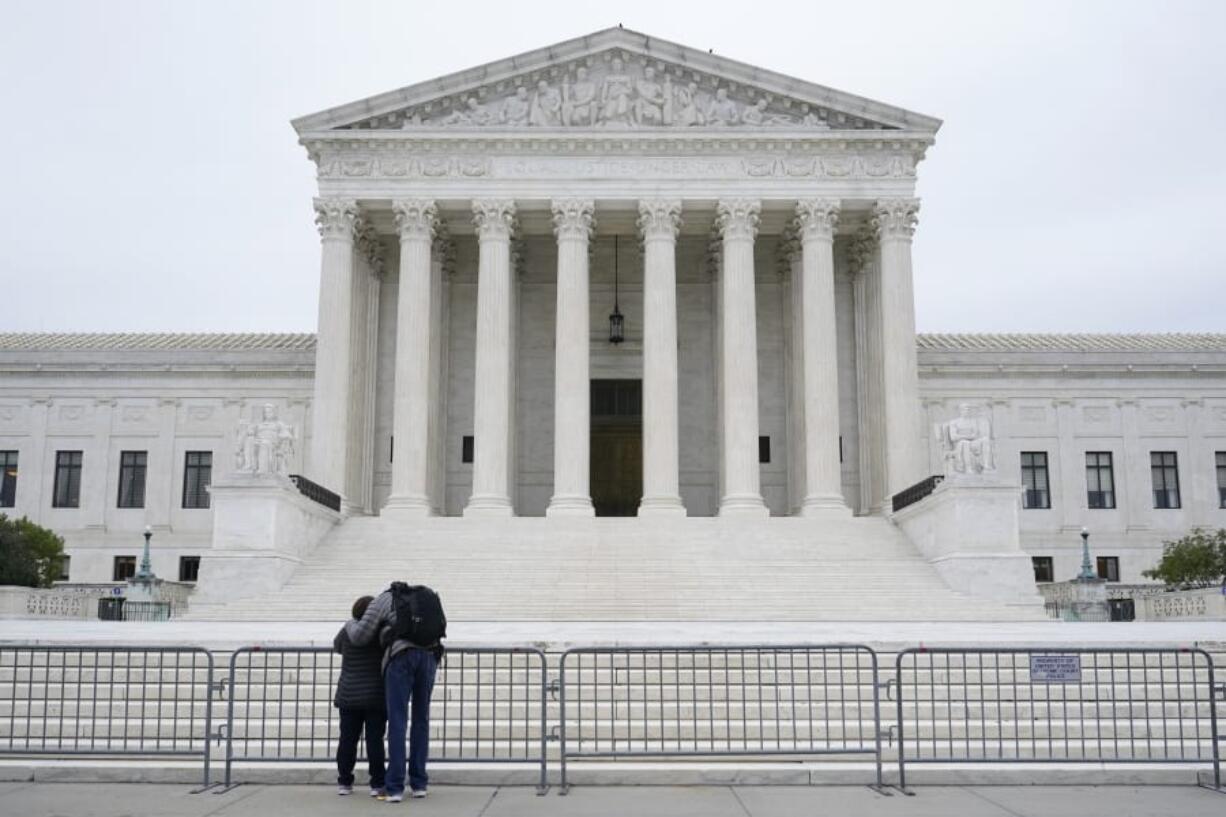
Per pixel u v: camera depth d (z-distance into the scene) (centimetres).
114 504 6888
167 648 1789
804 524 5084
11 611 4684
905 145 5659
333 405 5450
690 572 4466
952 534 4412
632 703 2216
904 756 1900
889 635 3008
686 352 6444
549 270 6519
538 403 6400
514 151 5644
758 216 5662
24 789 1695
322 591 4306
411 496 5384
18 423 6962
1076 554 6762
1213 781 1747
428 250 5622
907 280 5584
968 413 4569
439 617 1659
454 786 1727
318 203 5591
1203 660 2448
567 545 4831
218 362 6956
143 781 1758
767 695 2253
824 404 5466
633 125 5647
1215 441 6900
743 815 1514
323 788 1717
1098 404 6938
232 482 4366
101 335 7625
